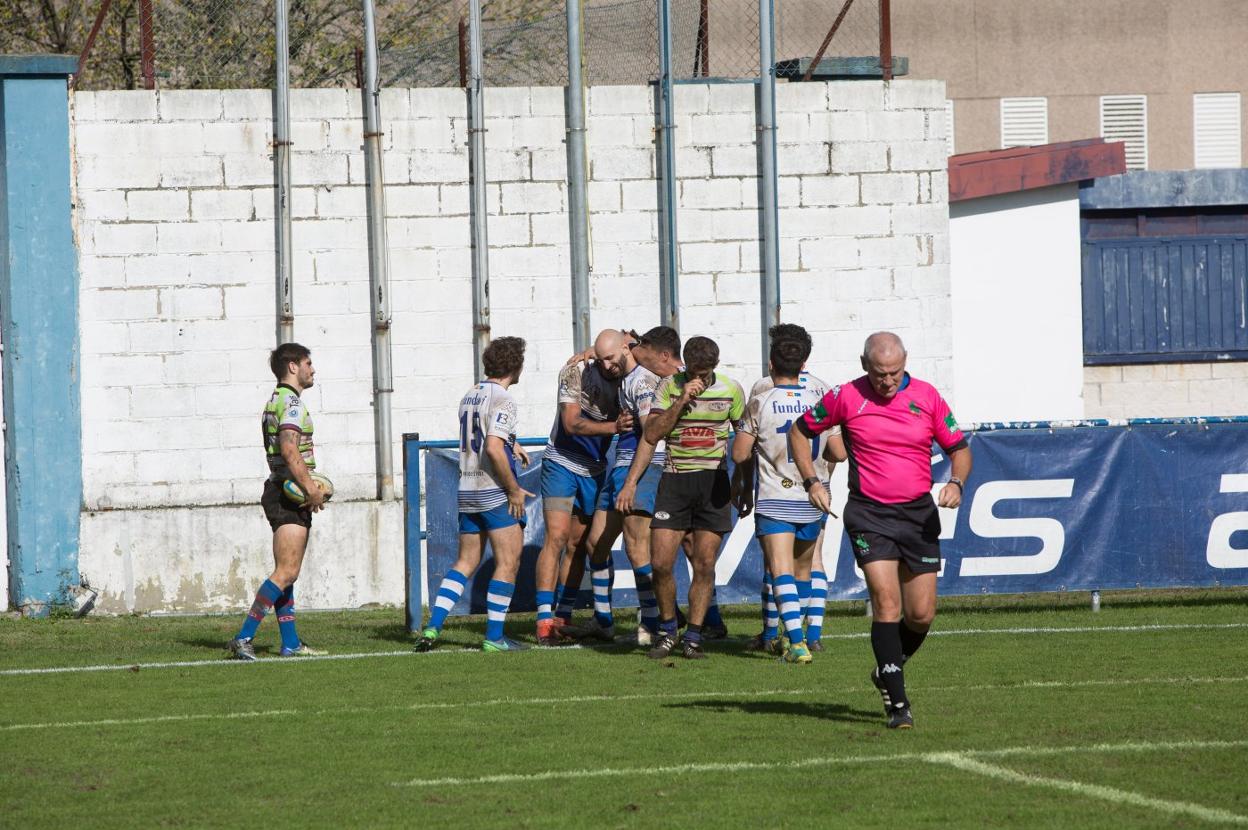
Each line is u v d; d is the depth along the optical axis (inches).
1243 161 4549.7
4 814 803.4
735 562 1568.7
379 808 807.7
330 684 1229.1
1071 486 1615.4
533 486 1549.0
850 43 3270.2
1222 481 1633.9
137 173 1850.4
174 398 1863.9
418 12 3048.7
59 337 1819.6
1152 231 2751.0
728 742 971.9
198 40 2133.4
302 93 1886.1
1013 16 4443.9
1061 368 2333.9
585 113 1941.4
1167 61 4517.7
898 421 992.2
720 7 2203.5
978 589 1605.6
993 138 4448.8
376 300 1898.4
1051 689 1153.4
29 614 1797.5
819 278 1991.9
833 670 1273.4
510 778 877.2
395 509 1903.3
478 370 1926.7
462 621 1673.2
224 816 794.8
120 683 1248.8
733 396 1317.7
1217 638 1439.5
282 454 1370.6
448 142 1915.6
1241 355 2755.9
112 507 1850.4
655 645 1375.5
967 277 2316.7
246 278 1878.7
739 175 1972.2
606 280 1953.7
